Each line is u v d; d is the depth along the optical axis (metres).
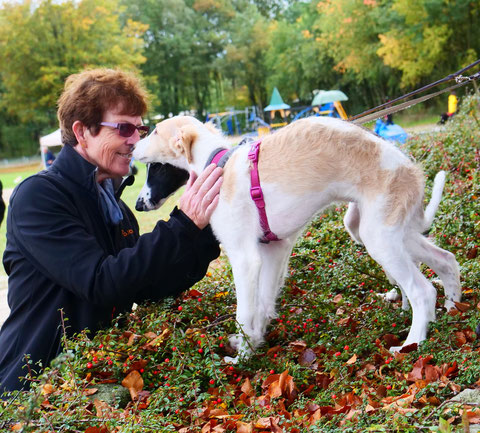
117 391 3.05
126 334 3.38
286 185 3.48
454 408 2.43
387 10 37.31
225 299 4.32
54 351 3.23
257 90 68.25
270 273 3.94
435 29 33.94
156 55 66.94
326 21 43.59
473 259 4.45
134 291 3.24
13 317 3.33
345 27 41.56
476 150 6.78
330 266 4.65
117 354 3.26
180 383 3.05
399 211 3.38
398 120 39.44
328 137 3.45
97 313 3.38
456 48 36.62
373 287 4.46
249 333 3.54
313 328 3.76
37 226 3.20
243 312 3.53
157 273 3.23
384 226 3.38
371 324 3.71
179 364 3.05
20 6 48.66
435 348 3.19
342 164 3.43
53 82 48.94
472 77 4.37
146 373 3.22
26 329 3.25
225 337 3.59
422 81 42.59
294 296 4.31
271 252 3.92
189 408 2.96
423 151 7.55
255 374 3.30
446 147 7.59
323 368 3.31
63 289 3.30
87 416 2.69
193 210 3.31
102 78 3.44
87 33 50.16
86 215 3.43
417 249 3.63
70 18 49.34
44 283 3.30
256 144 3.63
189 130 3.90
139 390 3.08
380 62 41.59
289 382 3.03
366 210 3.43
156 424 2.57
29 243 3.20
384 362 3.26
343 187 3.47
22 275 3.30
